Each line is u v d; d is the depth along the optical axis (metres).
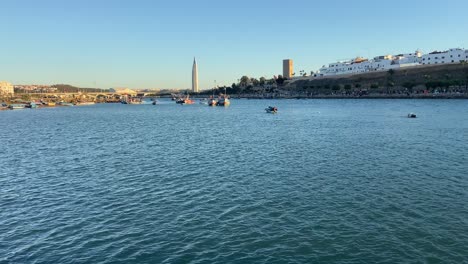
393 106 165.75
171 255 21.00
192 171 41.28
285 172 40.00
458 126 82.81
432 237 22.61
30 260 20.80
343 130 81.44
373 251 21.03
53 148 61.78
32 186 36.31
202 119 127.38
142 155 53.00
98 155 53.81
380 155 49.47
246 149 56.78
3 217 27.50
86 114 173.00
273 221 25.53
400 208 27.64
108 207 29.27
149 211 28.06
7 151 58.88
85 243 22.78
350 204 28.75
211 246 21.97
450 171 39.19
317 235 23.17
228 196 31.36
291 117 125.38
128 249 21.84
